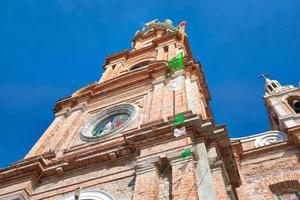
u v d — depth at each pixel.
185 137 13.62
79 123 20.31
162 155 13.11
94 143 17.39
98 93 22.66
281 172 19.75
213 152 13.63
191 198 10.88
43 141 18.80
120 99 21.11
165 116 16.31
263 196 18.53
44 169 15.50
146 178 12.38
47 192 14.56
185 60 22.23
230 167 14.41
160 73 21.23
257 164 20.77
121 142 15.58
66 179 14.85
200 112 17.67
